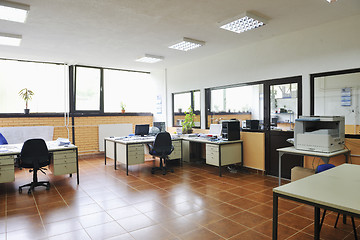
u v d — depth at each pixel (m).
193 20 3.74
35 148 4.00
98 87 7.41
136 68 7.59
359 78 3.77
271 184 4.37
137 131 6.09
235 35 4.50
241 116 5.55
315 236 2.37
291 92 4.57
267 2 3.18
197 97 6.63
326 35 4.02
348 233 2.62
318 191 1.79
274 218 1.84
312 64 4.20
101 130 7.27
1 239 2.52
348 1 3.17
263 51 4.91
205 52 5.71
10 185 4.48
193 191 4.03
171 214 3.12
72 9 3.29
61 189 4.19
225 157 5.01
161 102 7.90
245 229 2.70
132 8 3.29
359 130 3.79
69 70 6.90
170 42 4.86
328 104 4.10
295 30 4.33
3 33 4.20
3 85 6.12
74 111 7.02
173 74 7.36
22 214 3.14
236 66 5.45
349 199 1.62
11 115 6.05
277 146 4.81
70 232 2.66
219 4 3.21
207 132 6.27
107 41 4.76
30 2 3.07
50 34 4.32
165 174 5.16
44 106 6.63
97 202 3.56
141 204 3.46
